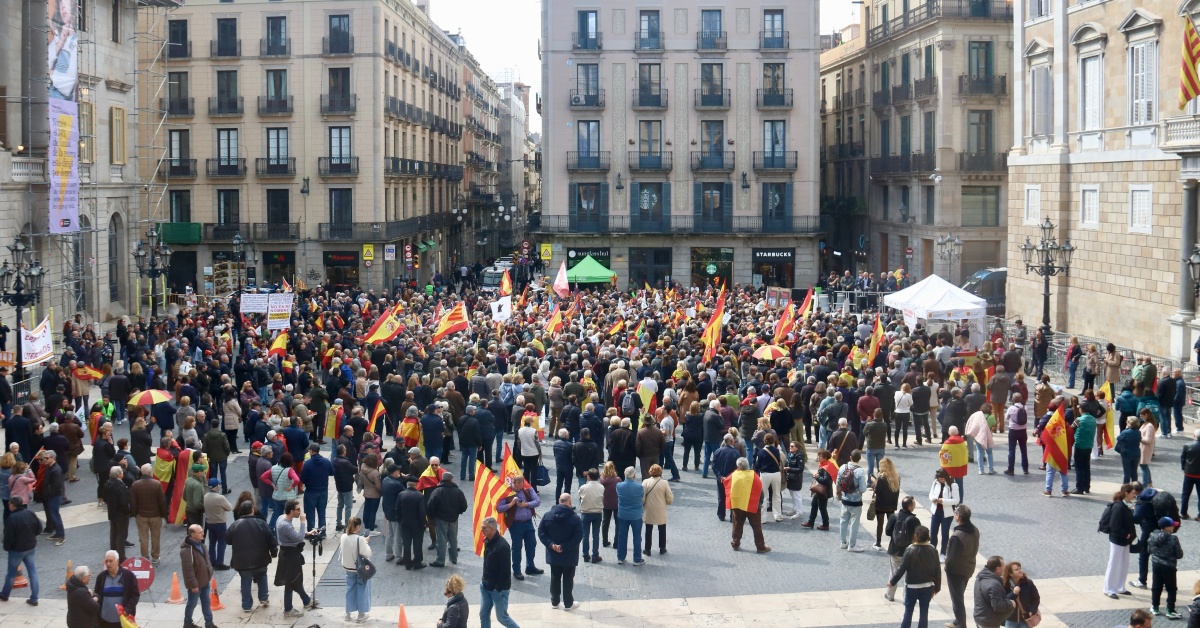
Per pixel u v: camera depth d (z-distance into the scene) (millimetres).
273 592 18219
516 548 18641
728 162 67438
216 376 30188
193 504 19422
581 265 54719
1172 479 24109
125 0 49562
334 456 22641
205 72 65688
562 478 22453
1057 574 18375
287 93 65625
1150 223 38469
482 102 113938
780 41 67000
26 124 41875
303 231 66250
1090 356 32500
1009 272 48531
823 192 83062
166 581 18656
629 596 17781
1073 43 43031
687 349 31234
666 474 25516
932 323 45750
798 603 17359
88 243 46000
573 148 67750
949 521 18875
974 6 58844
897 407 27484
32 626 16656
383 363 32125
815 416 26453
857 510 19875
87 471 25828
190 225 65500
